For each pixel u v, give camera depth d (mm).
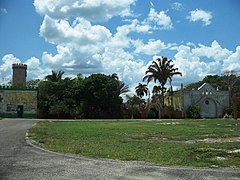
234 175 9523
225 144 17469
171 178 9078
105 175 9398
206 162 11680
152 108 77875
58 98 71312
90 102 70875
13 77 83812
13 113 71250
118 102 72938
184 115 77062
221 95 79000
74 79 73750
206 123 43719
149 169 10359
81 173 9648
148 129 30750
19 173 9555
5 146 16062
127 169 10344
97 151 14320
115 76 84000
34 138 20266
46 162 11492
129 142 18656
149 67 79312
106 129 30547
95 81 71062
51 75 77688
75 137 21766
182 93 77438
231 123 43438
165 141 19562
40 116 71688
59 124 40500
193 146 16312
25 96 71750
